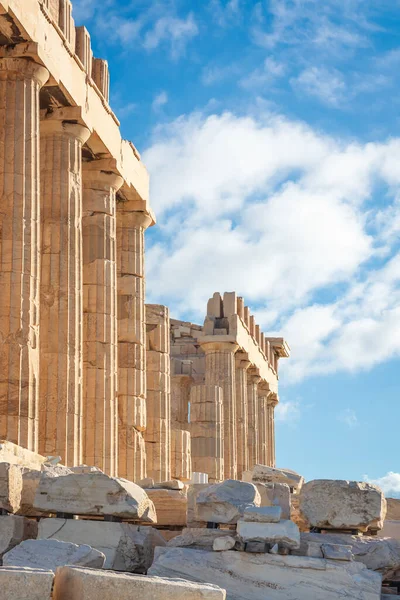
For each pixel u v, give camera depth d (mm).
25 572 12750
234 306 56250
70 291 29953
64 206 30344
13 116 26953
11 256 26266
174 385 59062
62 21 30078
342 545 17750
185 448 45375
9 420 25422
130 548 18188
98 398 33281
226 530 18219
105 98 33844
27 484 19094
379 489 19953
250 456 62094
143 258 39281
